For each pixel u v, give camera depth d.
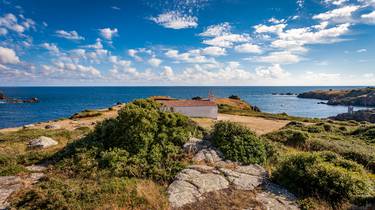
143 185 10.79
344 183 9.99
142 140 14.89
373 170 15.68
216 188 10.61
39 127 42.47
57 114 95.06
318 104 154.62
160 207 9.00
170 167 12.70
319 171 10.72
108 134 16.77
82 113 64.25
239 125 16.53
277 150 16.34
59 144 20.81
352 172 11.08
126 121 16.69
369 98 140.38
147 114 16.91
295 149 20.91
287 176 11.42
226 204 9.40
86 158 13.96
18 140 23.97
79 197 9.62
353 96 164.38
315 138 23.56
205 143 15.61
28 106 122.44
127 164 13.22
